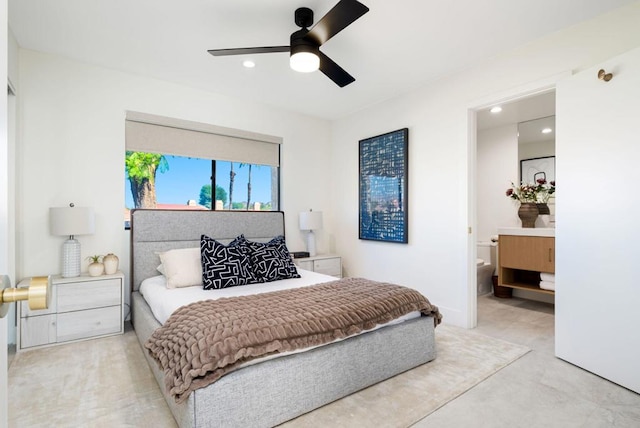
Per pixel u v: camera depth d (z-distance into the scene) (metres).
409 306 2.31
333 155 4.89
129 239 3.32
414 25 2.47
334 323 1.91
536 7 2.26
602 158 2.18
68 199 3.01
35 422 1.70
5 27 0.49
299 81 3.50
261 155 4.25
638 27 2.20
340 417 1.76
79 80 3.06
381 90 3.73
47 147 2.92
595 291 2.21
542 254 3.58
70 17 2.38
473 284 3.20
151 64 3.11
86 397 1.94
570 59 2.49
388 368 2.15
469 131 3.18
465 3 2.21
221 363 1.53
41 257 2.89
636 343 1.98
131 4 2.23
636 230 2.00
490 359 2.44
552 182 4.00
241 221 3.94
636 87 2.00
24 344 2.57
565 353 2.41
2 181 0.49
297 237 4.54
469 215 3.18
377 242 4.16
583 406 1.85
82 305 2.79
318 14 2.32
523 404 1.87
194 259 3.00
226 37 2.64
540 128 4.14
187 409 1.51
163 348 1.77
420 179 3.62
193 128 3.67
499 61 2.92
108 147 3.20
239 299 2.21
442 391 2.01
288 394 1.73
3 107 0.49
